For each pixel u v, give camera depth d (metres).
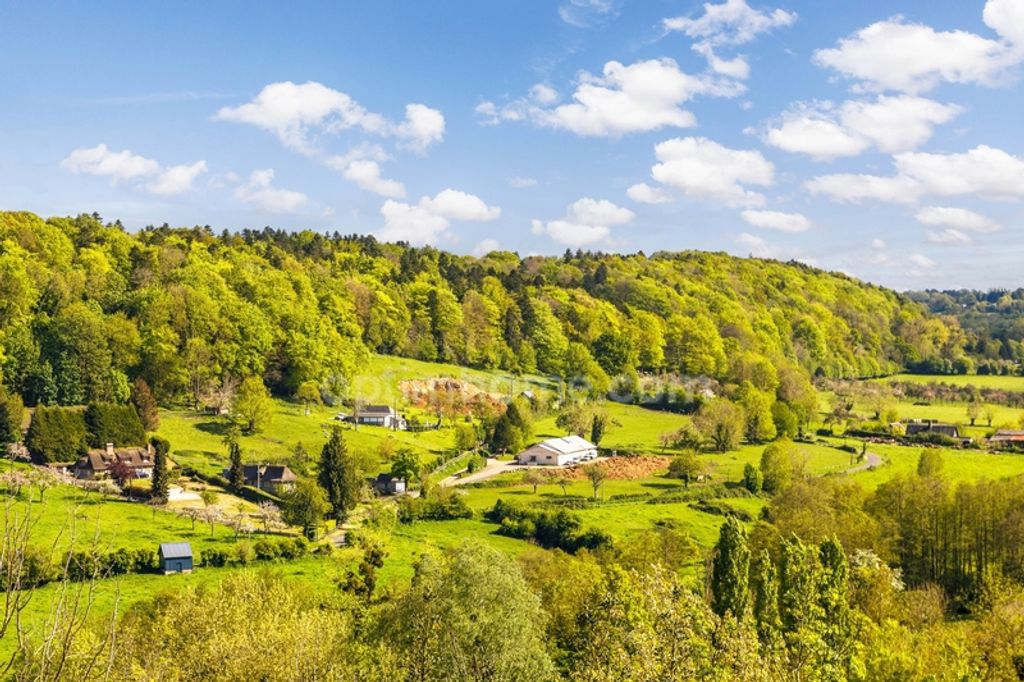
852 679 40.66
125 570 78.62
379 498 121.81
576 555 92.25
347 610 58.75
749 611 53.62
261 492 112.81
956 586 81.25
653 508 116.06
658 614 34.44
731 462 150.50
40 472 102.12
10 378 138.25
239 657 39.31
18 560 13.68
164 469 103.56
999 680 45.28
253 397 141.88
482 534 103.31
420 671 43.50
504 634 45.53
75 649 22.97
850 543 79.81
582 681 36.00
